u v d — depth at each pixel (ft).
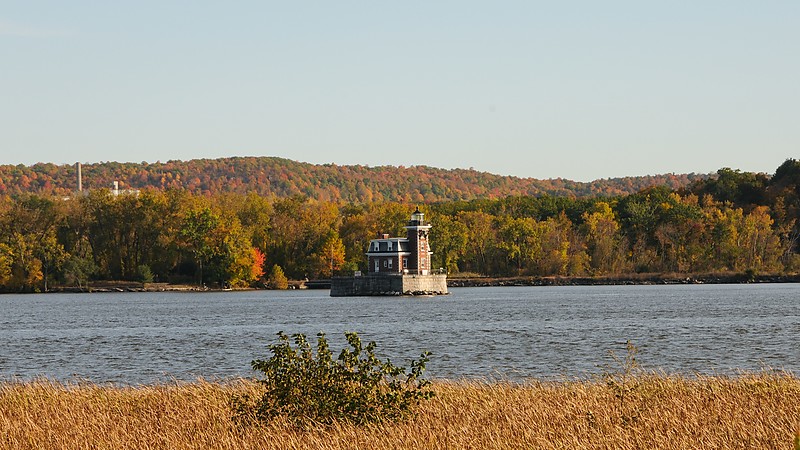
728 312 608.19
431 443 153.28
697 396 187.21
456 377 293.43
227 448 153.58
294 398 171.01
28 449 156.66
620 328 491.72
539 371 309.63
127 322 590.96
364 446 152.76
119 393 210.79
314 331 496.23
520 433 159.43
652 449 148.46
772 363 327.88
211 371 325.62
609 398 188.55
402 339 438.40
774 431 154.61
